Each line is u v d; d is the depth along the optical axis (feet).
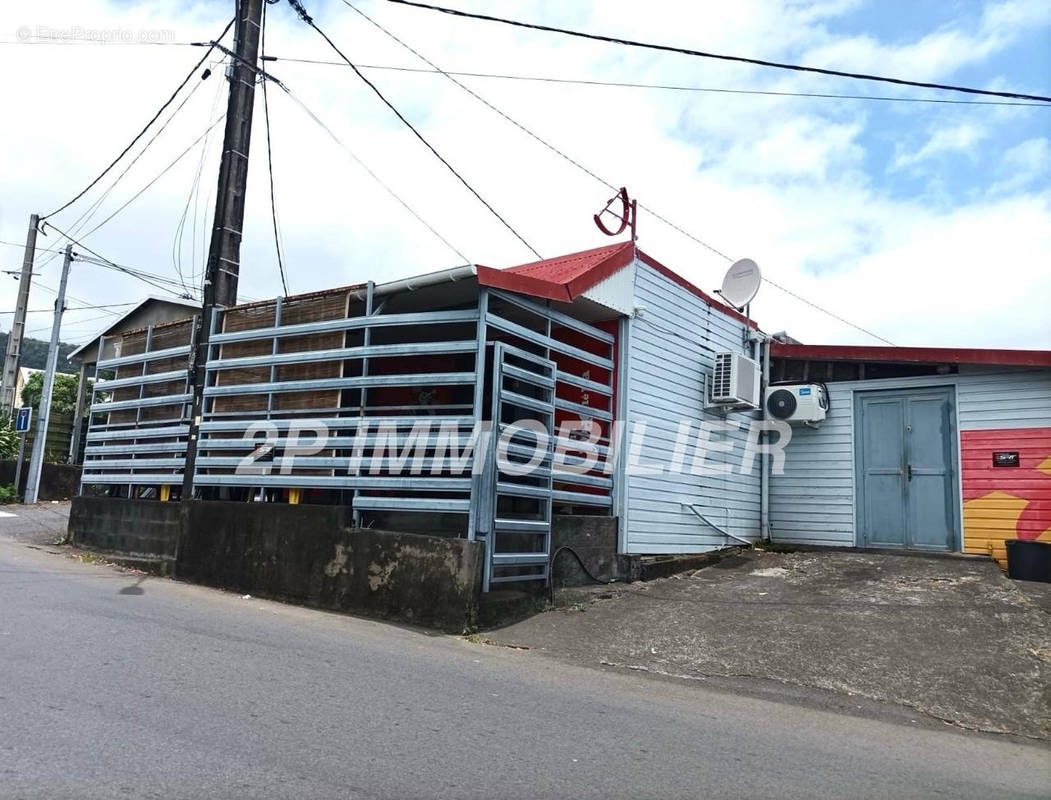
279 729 14.24
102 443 40.83
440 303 30.40
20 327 69.62
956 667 20.93
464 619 24.06
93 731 13.51
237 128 35.94
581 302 30.45
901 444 37.99
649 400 33.68
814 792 13.19
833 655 22.09
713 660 22.16
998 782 14.40
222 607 26.37
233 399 32.71
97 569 33.68
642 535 32.71
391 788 11.95
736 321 40.60
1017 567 30.50
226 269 35.04
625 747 14.79
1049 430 34.12
